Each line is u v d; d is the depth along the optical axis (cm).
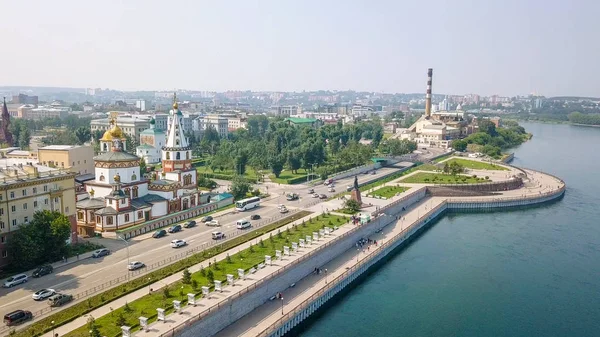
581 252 17275
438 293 13738
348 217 18862
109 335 9119
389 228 19225
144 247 14838
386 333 11425
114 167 17650
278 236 15900
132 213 17050
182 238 15900
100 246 14775
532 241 18612
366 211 19975
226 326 10588
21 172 13838
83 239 15588
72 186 14850
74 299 10812
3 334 9200
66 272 12550
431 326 11775
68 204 14700
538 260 16450
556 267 15800
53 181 14100
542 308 12825
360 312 12519
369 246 16700
